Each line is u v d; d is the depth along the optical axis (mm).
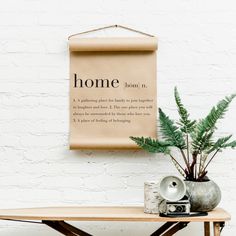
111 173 2701
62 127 2719
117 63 2695
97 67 2699
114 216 2250
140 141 2486
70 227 2383
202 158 2588
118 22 2736
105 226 2715
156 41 2664
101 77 2695
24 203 2709
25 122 2729
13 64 2742
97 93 2693
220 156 2686
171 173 2686
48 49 2740
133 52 2693
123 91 2688
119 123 2680
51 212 2363
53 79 2730
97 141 2674
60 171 2713
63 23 2746
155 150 2479
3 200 2711
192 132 2496
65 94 2725
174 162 2584
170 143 2469
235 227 2668
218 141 2428
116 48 2670
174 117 2691
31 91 2730
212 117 2410
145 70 2688
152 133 2668
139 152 2701
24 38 2748
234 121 2691
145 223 2709
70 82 2707
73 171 2709
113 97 2688
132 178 2695
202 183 2336
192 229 2688
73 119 2693
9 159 2721
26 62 2740
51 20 2750
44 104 2729
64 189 2707
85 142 2674
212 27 2727
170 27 2729
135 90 2686
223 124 2691
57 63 2734
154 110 2678
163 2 2736
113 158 2707
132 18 2734
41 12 2754
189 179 2400
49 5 2754
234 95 2449
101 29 2736
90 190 2701
